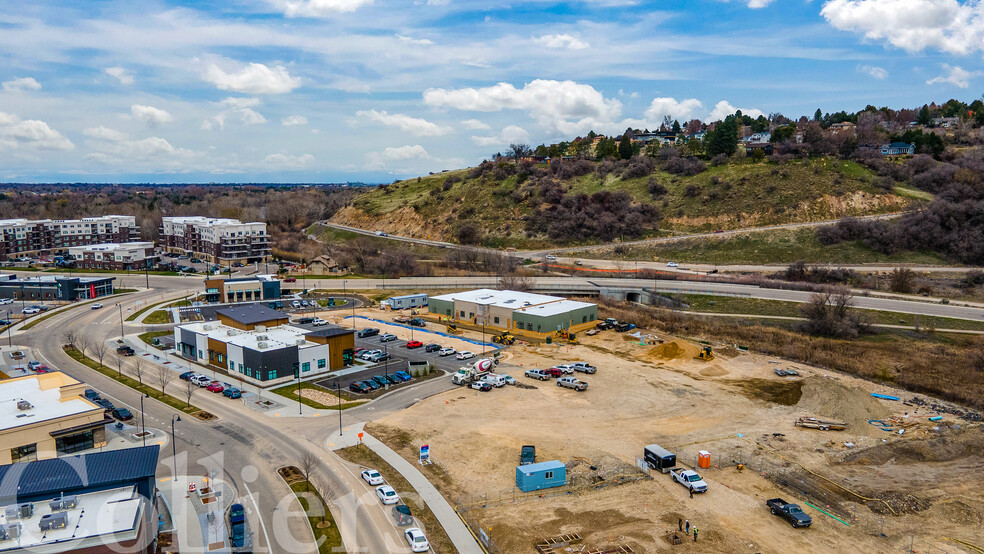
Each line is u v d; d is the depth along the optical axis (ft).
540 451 189.78
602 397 242.78
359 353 294.46
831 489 171.01
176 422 207.10
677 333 358.64
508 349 317.83
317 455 182.09
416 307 428.56
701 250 569.64
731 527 149.28
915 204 570.46
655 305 430.61
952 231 511.40
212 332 287.69
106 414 210.18
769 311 397.39
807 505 161.58
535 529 145.59
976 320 352.49
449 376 267.18
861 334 342.85
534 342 333.42
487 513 152.66
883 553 140.46
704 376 274.57
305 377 262.88
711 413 227.61
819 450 196.65
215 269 574.56
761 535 146.41
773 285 445.78
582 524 148.56
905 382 269.03
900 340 329.11
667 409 230.89
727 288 440.86
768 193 635.25
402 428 205.67
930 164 638.53
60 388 191.42
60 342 318.24
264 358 249.34
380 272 562.25
